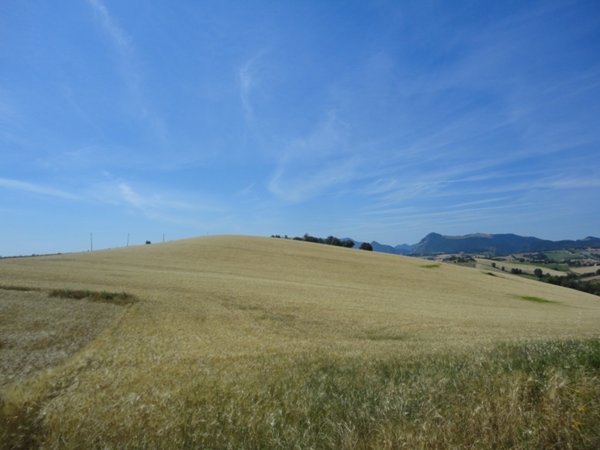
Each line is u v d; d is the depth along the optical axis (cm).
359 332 2542
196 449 494
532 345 1102
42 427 539
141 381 760
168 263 6262
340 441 513
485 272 8544
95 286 3762
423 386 686
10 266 5038
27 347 1995
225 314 2956
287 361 1091
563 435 512
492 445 497
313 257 7669
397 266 7600
